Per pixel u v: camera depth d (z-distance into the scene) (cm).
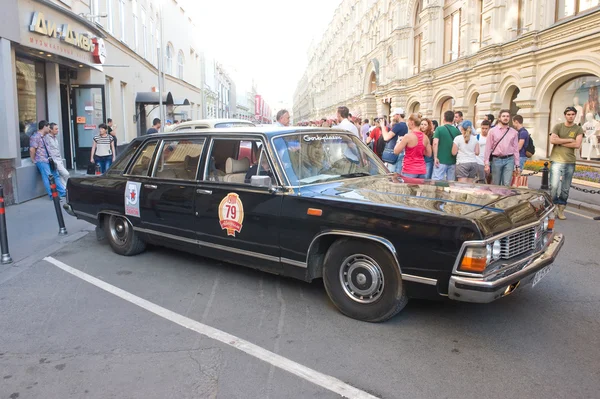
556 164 800
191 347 354
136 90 2216
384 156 932
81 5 1367
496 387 292
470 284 318
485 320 389
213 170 484
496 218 337
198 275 521
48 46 1058
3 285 504
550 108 1556
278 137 447
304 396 288
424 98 2555
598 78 1346
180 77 3412
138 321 404
